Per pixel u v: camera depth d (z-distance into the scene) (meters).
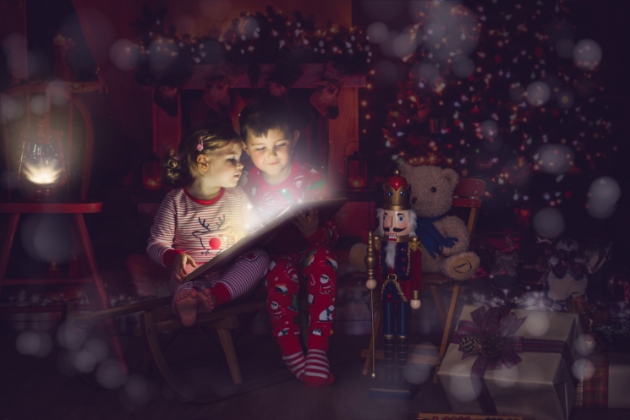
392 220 2.06
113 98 4.57
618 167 4.13
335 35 4.46
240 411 1.92
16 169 2.79
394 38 5.36
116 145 4.54
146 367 2.26
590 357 1.91
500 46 4.13
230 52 4.40
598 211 4.08
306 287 2.29
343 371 2.31
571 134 4.10
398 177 2.09
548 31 4.16
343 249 4.30
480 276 3.44
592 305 2.11
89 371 2.32
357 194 4.33
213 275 2.22
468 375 1.81
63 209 2.28
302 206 2.06
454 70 4.38
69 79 4.36
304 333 2.31
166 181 2.37
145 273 3.70
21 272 3.49
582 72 4.17
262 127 2.23
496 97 4.22
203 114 4.59
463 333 1.92
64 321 1.94
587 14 4.16
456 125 4.38
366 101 5.03
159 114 4.43
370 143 5.32
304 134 4.57
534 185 4.20
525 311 1.91
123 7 4.80
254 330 2.86
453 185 2.40
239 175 2.29
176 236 2.29
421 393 2.08
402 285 2.04
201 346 2.65
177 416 1.89
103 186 4.40
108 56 4.55
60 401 2.03
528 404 1.78
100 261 3.98
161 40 4.29
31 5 3.59
